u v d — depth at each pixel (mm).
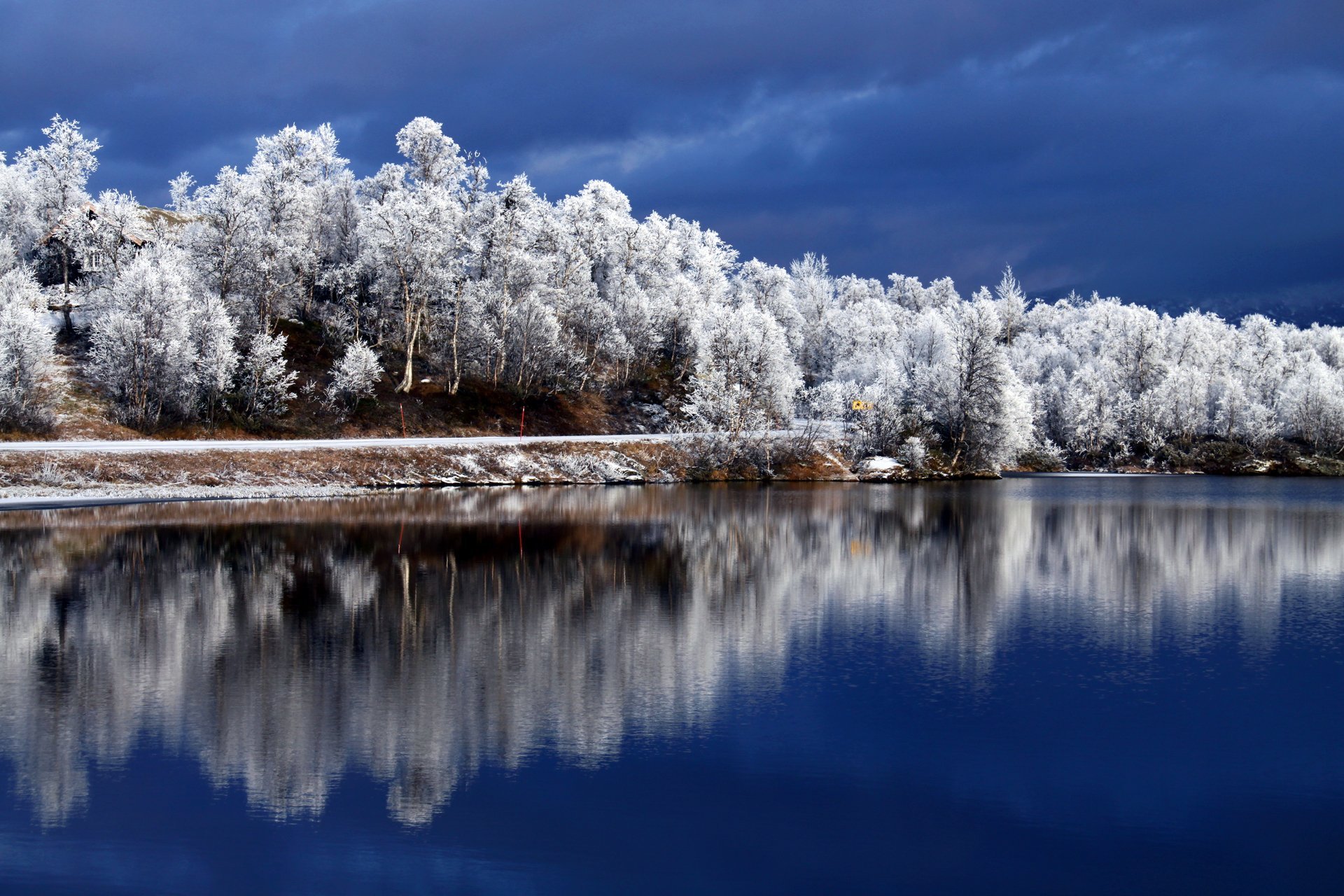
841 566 39062
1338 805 15984
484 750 18078
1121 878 13625
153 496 60344
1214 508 65000
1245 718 20172
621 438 87688
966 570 38406
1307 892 13234
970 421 95312
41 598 30891
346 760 17547
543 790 16328
